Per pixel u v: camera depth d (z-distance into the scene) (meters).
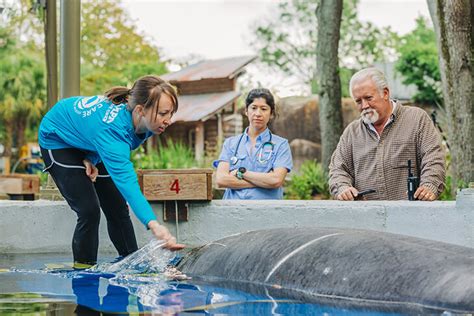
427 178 5.25
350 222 5.18
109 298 3.08
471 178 9.80
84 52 32.97
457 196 5.00
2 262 4.73
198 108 23.97
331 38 13.80
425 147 5.34
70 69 6.55
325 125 14.01
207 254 3.81
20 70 28.88
